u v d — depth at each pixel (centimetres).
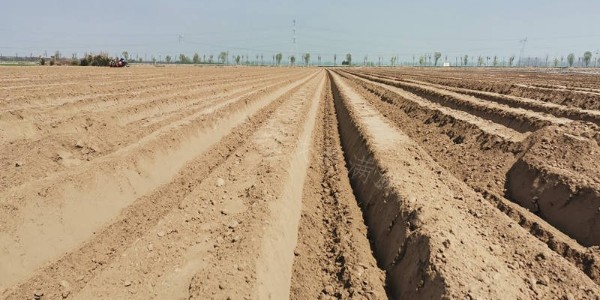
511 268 572
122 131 1294
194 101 2183
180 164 1248
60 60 6925
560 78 3909
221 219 799
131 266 661
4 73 3178
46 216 759
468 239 629
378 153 1105
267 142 1382
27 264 685
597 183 746
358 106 2047
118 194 946
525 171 923
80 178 870
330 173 1223
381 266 706
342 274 686
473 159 1148
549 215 794
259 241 678
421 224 669
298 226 873
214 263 629
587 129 1016
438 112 1670
